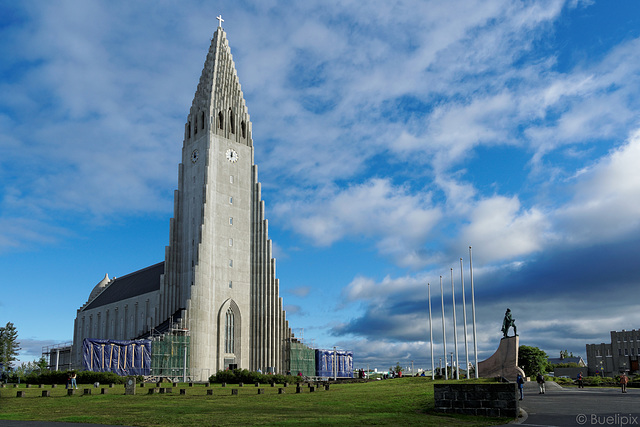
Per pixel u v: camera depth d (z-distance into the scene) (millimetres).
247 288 129750
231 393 60375
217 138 132625
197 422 32219
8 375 86562
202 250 122312
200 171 130750
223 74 138875
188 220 130250
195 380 113062
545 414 36094
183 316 115000
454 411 36531
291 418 34031
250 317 129250
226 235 128625
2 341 156000
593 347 163000
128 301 139500
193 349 114438
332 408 41094
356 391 58656
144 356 106938
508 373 78188
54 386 68812
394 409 39781
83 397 55094
